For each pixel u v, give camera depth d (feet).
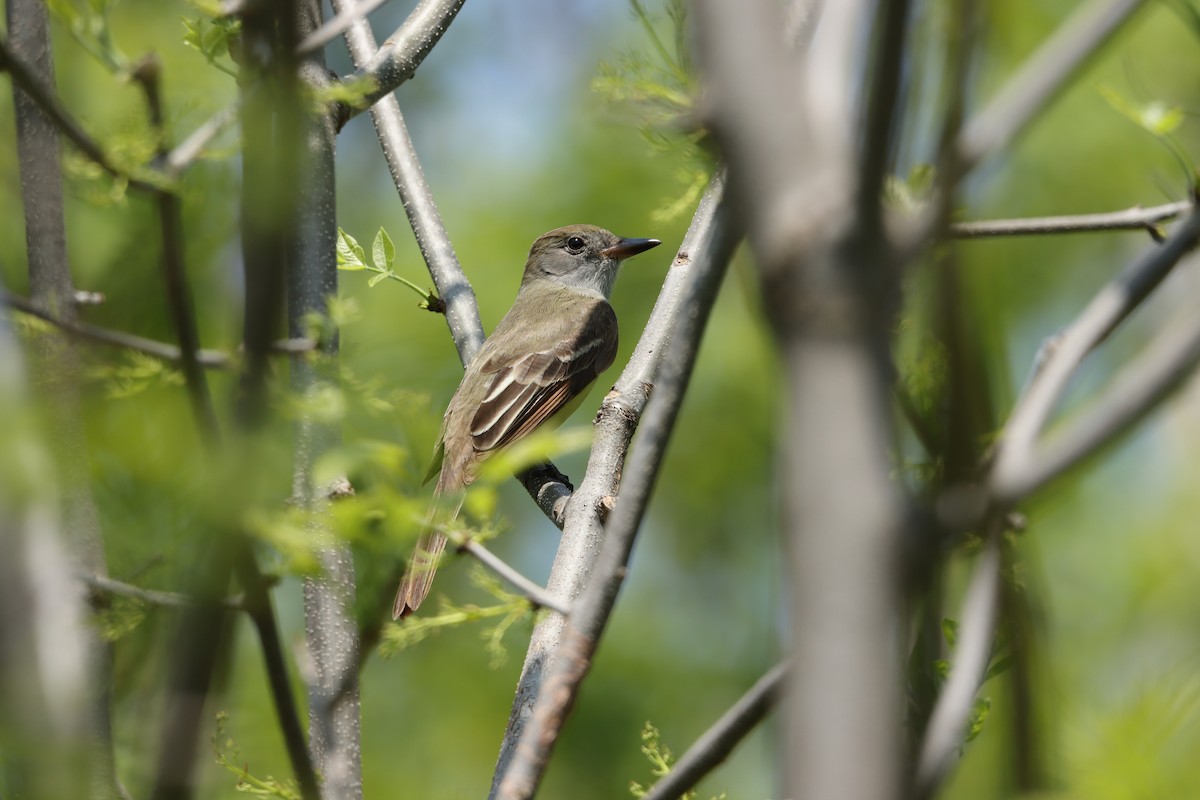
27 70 16.78
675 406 16.58
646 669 59.31
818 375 10.23
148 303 20.57
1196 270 42.24
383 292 56.70
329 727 22.33
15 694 17.84
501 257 62.85
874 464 10.11
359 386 18.47
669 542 62.54
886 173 10.38
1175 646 36.88
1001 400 17.07
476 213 64.80
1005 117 11.03
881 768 9.73
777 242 10.48
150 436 15.84
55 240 22.17
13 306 16.97
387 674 53.93
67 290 21.94
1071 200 57.57
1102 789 16.06
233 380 17.38
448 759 52.44
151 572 16.17
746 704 15.72
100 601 18.95
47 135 22.61
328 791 21.89
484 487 18.16
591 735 57.67
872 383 10.20
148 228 21.06
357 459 16.75
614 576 16.83
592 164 64.59
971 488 11.39
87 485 16.24
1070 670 21.67
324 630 23.06
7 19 23.36
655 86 22.79
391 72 30.27
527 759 16.31
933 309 13.12
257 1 17.24
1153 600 49.14
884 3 10.59
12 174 24.49
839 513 10.05
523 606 20.12
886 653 9.91
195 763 15.11
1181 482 55.01
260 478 15.14
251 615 15.47
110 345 16.67
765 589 61.16
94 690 18.51
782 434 10.50
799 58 12.07
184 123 21.81
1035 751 14.84
